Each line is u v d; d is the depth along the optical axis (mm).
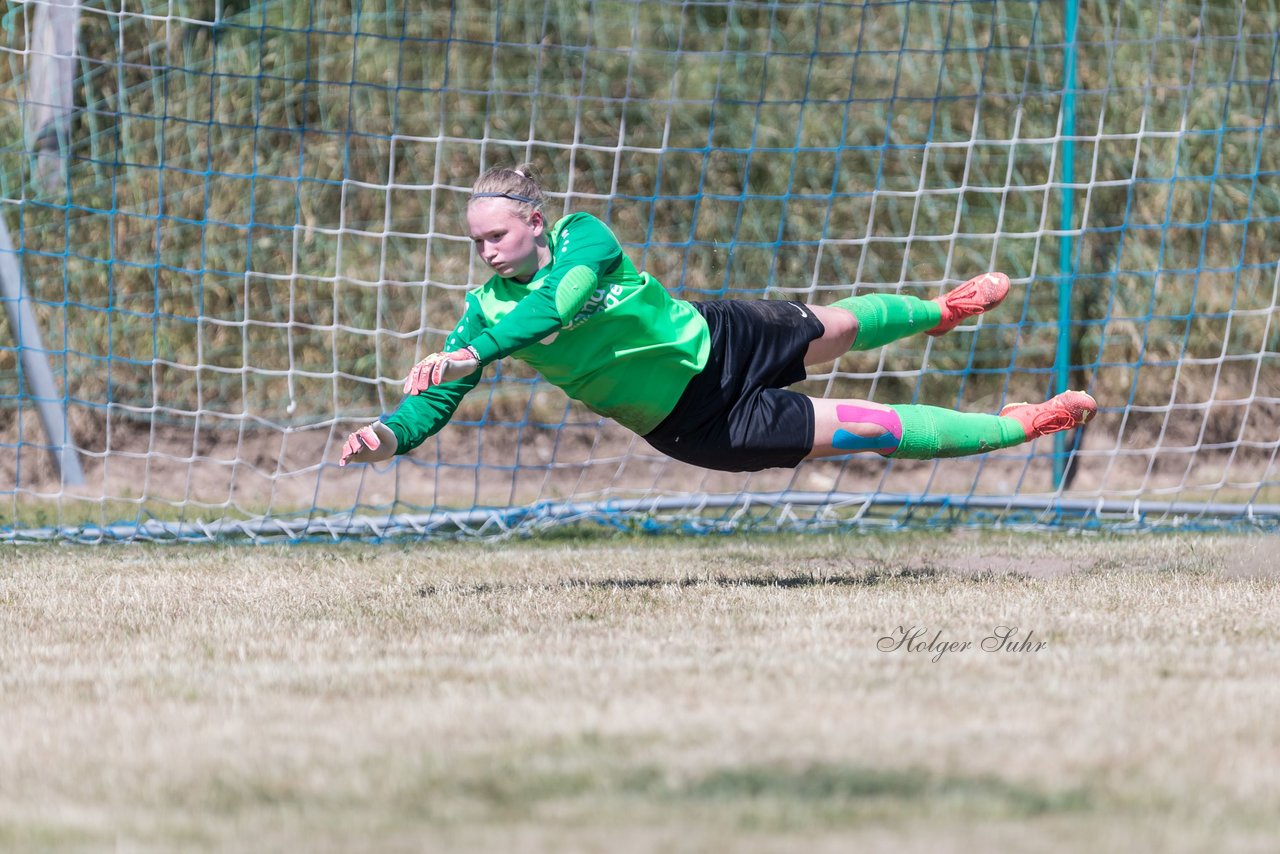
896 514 29594
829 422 17250
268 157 38375
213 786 9641
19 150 36000
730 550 24734
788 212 39531
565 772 9719
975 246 39469
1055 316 38906
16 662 14398
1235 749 10219
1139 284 39188
